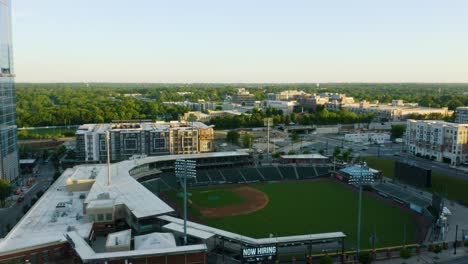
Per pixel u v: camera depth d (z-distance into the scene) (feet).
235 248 419.95
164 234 401.08
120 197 501.56
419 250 421.59
